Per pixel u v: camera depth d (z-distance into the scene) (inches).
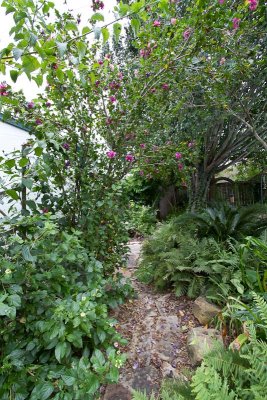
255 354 46.2
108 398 61.2
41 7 52.5
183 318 91.7
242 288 82.6
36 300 58.2
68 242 69.4
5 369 48.8
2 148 107.6
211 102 132.5
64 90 96.3
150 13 89.4
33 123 86.5
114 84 104.7
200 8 87.1
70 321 55.9
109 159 106.1
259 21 108.3
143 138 112.9
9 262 55.7
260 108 170.2
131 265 149.1
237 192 312.5
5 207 99.8
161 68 99.6
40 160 75.4
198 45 94.7
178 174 137.3
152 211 251.6
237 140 209.9
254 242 86.8
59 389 49.7
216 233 125.9
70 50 75.0
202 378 41.0
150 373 68.8
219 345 56.3
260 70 132.0
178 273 106.4
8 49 46.8
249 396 43.1
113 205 101.6
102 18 52.6
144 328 87.7
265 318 53.4
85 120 102.0
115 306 88.7
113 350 52.8
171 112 121.1
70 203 99.0
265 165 261.6
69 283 72.6
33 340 56.5
